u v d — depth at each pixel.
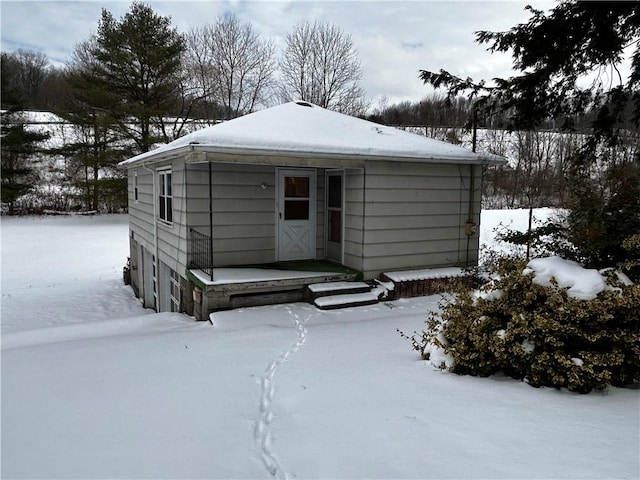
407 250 8.38
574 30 6.65
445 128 33.31
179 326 6.65
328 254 8.88
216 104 31.42
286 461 2.51
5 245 19.59
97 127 25.16
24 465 2.46
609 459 2.36
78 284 13.80
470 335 3.96
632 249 3.81
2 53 34.03
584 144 8.38
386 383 3.82
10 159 27.86
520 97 7.91
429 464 2.39
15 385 3.96
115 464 2.47
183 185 7.64
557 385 3.62
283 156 6.94
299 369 4.31
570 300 3.51
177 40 25.88
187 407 3.38
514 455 2.45
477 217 9.16
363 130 8.82
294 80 32.72
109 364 4.61
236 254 8.06
